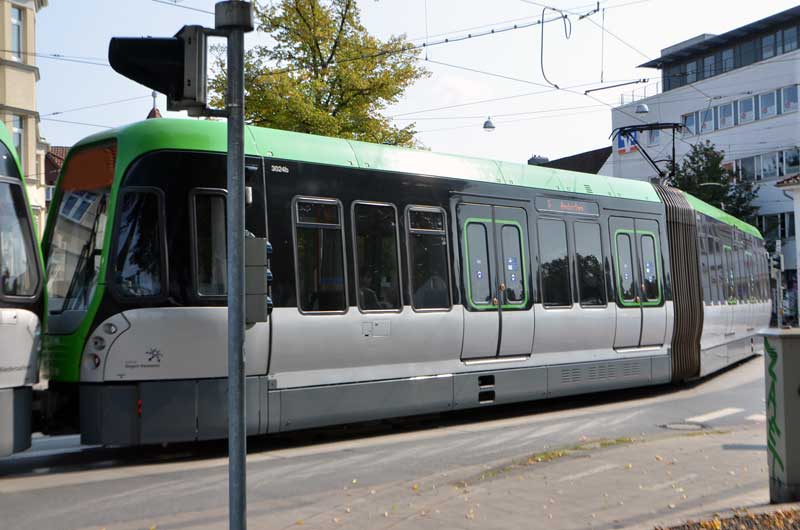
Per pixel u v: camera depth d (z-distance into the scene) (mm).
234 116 4863
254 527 6867
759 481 8172
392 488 8266
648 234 16984
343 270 11258
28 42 32438
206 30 4945
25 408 8914
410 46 25281
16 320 8805
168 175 9930
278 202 10656
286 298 10578
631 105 64125
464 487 8156
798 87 52281
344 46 24562
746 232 26406
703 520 6547
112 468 9500
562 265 14641
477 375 12898
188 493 8172
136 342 9602
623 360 15852
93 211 10109
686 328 17875
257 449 10812
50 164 59531
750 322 25281
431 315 12242
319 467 9570
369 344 11445
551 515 6945
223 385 9961
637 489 7871
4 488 8406
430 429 12641
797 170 52438
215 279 10031
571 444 11258
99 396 9539
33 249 9172
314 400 10828
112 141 10109
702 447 10242
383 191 11906
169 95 4941
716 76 57406
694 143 59125
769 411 7219
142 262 9758
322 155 11258
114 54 4879
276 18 24016
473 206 13164
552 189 14664
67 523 7055
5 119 31656
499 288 13367
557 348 14352
